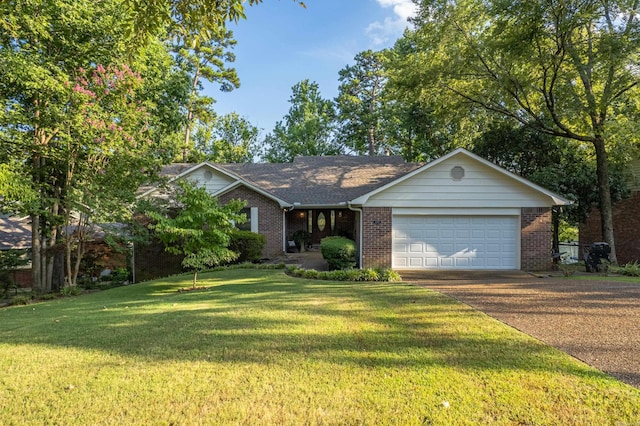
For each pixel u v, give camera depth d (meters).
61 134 12.12
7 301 13.08
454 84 16.86
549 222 12.88
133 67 13.74
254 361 4.23
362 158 22.50
